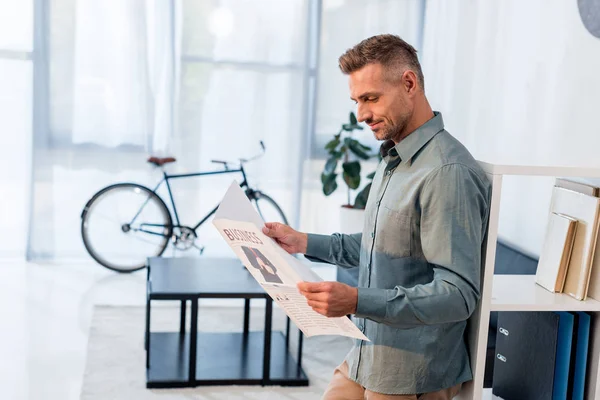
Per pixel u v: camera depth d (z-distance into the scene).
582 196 1.90
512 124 4.12
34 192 5.25
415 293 1.65
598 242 1.89
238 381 3.48
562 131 3.59
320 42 5.41
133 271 5.25
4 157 5.18
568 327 1.90
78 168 5.27
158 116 5.31
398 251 1.78
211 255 5.53
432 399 1.82
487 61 4.47
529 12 3.95
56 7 5.07
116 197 5.32
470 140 4.70
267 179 5.52
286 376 3.53
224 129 5.41
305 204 5.59
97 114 5.22
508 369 2.12
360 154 5.17
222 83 5.35
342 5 5.40
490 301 1.81
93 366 3.60
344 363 1.99
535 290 1.97
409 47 1.77
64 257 5.37
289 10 5.35
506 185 4.14
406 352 1.80
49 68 5.12
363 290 1.64
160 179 5.38
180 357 3.70
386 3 5.42
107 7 5.13
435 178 1.69
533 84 3.88
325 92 5.47
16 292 4.66
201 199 5.46
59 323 4.18
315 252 2.06
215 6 5.26
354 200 5.46
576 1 3.46
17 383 3.39
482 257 1.81
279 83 5.42
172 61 5.26
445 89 5.13
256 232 1.90
